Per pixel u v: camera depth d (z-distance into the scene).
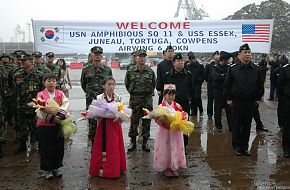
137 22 10.34
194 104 10.87
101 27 10.30
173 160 5.43
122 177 5.55
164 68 7.30
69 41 10.28
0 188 5.10
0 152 6.66
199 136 8.26
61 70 10.34
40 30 10.20
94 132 6.51
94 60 6.84
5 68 9.36
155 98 15.48
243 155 6.70
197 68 10.51
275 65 13.38
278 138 8.01
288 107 6.53
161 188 5.07
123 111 5.57
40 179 5.46
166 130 5.56
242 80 6.51
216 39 10.51
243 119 6.67
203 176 5.56
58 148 5.50
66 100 5.56
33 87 6.75
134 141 7.08
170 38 10.42
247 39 10.57
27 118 6.88
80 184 5.25
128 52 10.40
